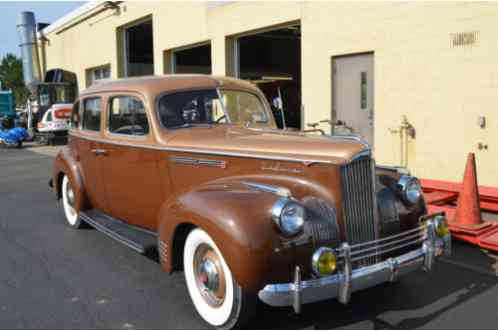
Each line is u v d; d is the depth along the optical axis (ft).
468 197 17.48
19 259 16.92
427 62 24.62
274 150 12.59
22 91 197.16
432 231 12.11
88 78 65.31
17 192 30.48
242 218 10.48
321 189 11.68
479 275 14.67
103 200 18.37
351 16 27.86
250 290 10.41
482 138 22.95
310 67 30.83
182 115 15.55
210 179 13.64
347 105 29.22
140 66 71.26
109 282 14.73
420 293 13.47
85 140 18.75
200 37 40.09
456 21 23.29
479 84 22.80
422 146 25.31
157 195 15.31
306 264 10.75
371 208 11.93
